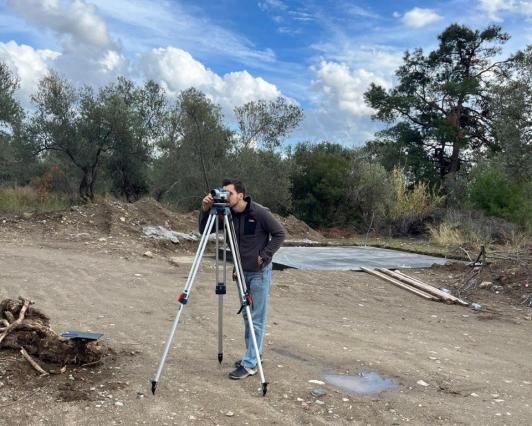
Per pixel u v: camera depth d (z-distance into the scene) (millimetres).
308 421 3889
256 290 4672
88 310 6898
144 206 15719
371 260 14016
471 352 6129
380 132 39875
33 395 3926
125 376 4488
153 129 23766
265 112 25719
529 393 4828
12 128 20938
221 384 4473
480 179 24484
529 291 9750
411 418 4074
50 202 18078
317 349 5727
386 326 7207
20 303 4930
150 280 9172
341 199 27547
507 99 23484
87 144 21344
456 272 12219
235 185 4586
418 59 38125
